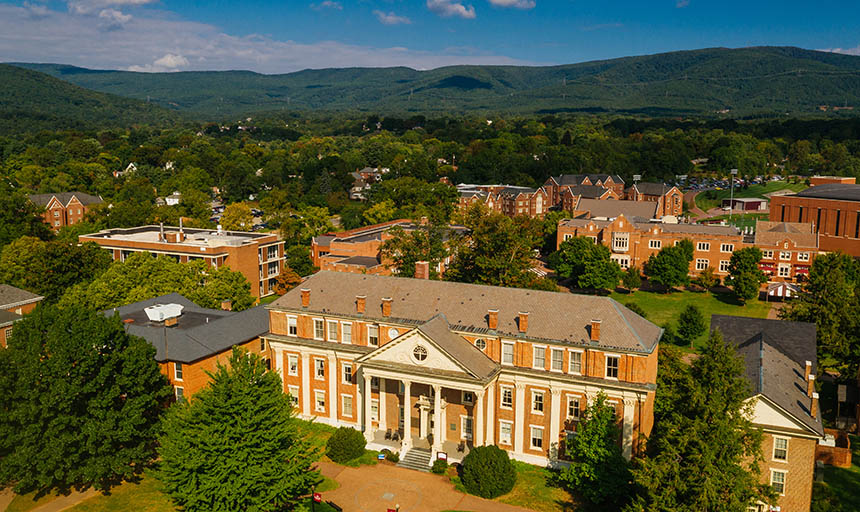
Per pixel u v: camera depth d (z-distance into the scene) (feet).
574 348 205.36
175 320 262.06
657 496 149.89
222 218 600.80
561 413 209.05
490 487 196.03
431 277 351.67
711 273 452.35
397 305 236.84
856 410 242.37
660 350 234.38
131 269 325.62
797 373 215.51
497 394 218.59
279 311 250.16
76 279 369.91
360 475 210.18
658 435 180.65
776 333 240.12
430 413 228.43
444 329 220.64
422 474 210.38
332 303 245.04
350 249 430.61
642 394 195.83
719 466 149.28
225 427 160.35
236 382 165.17
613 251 494.18
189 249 419.54
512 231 348.38
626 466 187.11
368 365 220.64
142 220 548.31
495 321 217.77
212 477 155.53
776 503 155.43
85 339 191.83
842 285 292.20
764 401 182.19
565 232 516.73
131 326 253.85
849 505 188.34
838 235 539.70
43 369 183.73
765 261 453.17
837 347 257.55
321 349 241.55
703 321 363.15
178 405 182.60
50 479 184.55
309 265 479.41
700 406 155.63
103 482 204.95
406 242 361.30
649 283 485.97
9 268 374.22
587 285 437.58
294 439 175.73
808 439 179.42
